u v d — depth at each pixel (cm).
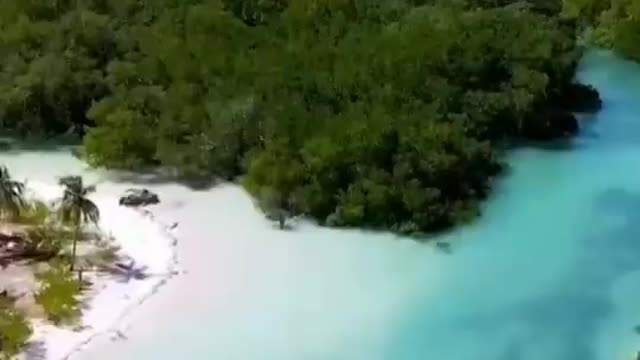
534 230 7525
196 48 9519
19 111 8931
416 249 7194
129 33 9912
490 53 9606
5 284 6588
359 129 7906
